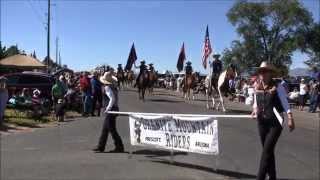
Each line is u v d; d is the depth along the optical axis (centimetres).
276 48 9106
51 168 1236
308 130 2139
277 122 1001
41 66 4616
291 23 8975
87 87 2628
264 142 1016
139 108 3088
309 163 1366
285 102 998
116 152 1458
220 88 3011
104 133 1463
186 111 2941
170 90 6397
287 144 1705
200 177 1162
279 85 1005
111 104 1440
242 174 1202
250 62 9219
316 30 9025
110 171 1207
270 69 1005
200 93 5578
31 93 2817
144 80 3812
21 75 2973
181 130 1241
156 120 1293
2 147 1559
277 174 1226
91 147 1560
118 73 5525
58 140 1719
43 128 2086
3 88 2052
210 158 1398
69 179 1123
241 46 9225
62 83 2531
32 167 1245
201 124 1193
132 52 4434
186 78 4128
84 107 2628
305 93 3778
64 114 2509
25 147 1561
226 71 3022
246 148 1589
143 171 1210
